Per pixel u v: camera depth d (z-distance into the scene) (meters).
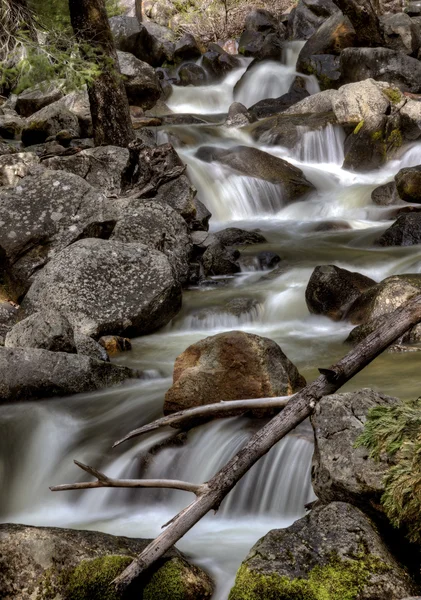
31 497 5.61
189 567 3.93
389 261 10.65
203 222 12.74
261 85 22.91
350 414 4.04
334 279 8.71
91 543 4.02
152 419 6.01
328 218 13.91
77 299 8.66
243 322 9.17
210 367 5.77
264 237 12.70
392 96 16.94
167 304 8.97
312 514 3.81
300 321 8.98
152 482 3.66
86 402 6.53
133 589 3.79
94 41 13.67
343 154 16.88
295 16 26.23
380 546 3.62
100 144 14.35
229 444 5.26
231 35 30.16
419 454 3.50
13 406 6.43
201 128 18.08
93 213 10.23
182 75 24.55
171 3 32.12
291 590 3.44
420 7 25.95
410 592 3.46
